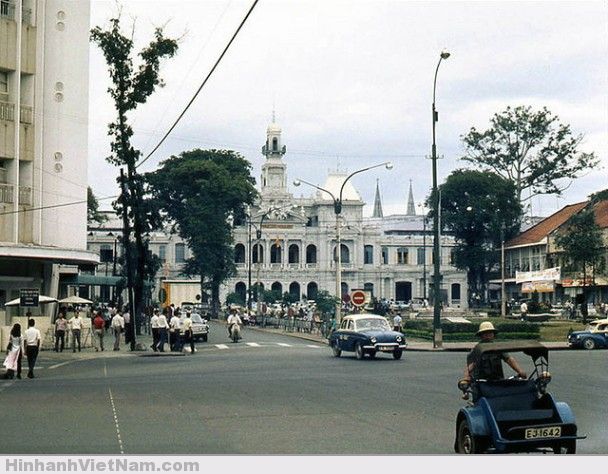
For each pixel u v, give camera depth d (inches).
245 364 1283.2
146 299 2891.2
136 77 1876.2
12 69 1726.1
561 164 4087.1
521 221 4421.8
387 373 1077.1
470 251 4212.6
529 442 453.7
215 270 3865.7
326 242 5531.5
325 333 2170.3
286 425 628.7
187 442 553.9
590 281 2667.3
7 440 562.3
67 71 1877.5
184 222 4089.6
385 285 5634.8
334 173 5905.5
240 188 3996.1
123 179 1919.3
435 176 1770.4
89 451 521.3
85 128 1891.0
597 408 709.3
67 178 1871.3
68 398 812.6
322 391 860.0
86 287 3909.9
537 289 2896.2
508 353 500.4
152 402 772.6
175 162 4485.7
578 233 2672.2
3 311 1745.8
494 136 4163.4
